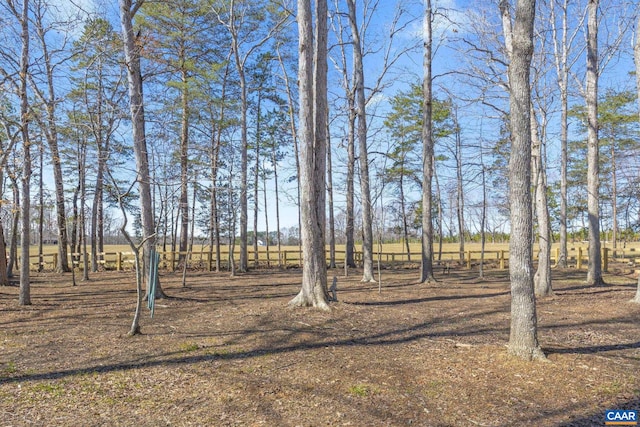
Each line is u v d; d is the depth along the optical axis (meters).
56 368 5.69
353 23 15.19
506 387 4.81
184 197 18.28
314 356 6.11
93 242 20.92
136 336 7.40
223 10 19.09
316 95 9.65
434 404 4.39
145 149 11.94
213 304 10.74
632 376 5.10
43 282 16.67
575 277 17.12
